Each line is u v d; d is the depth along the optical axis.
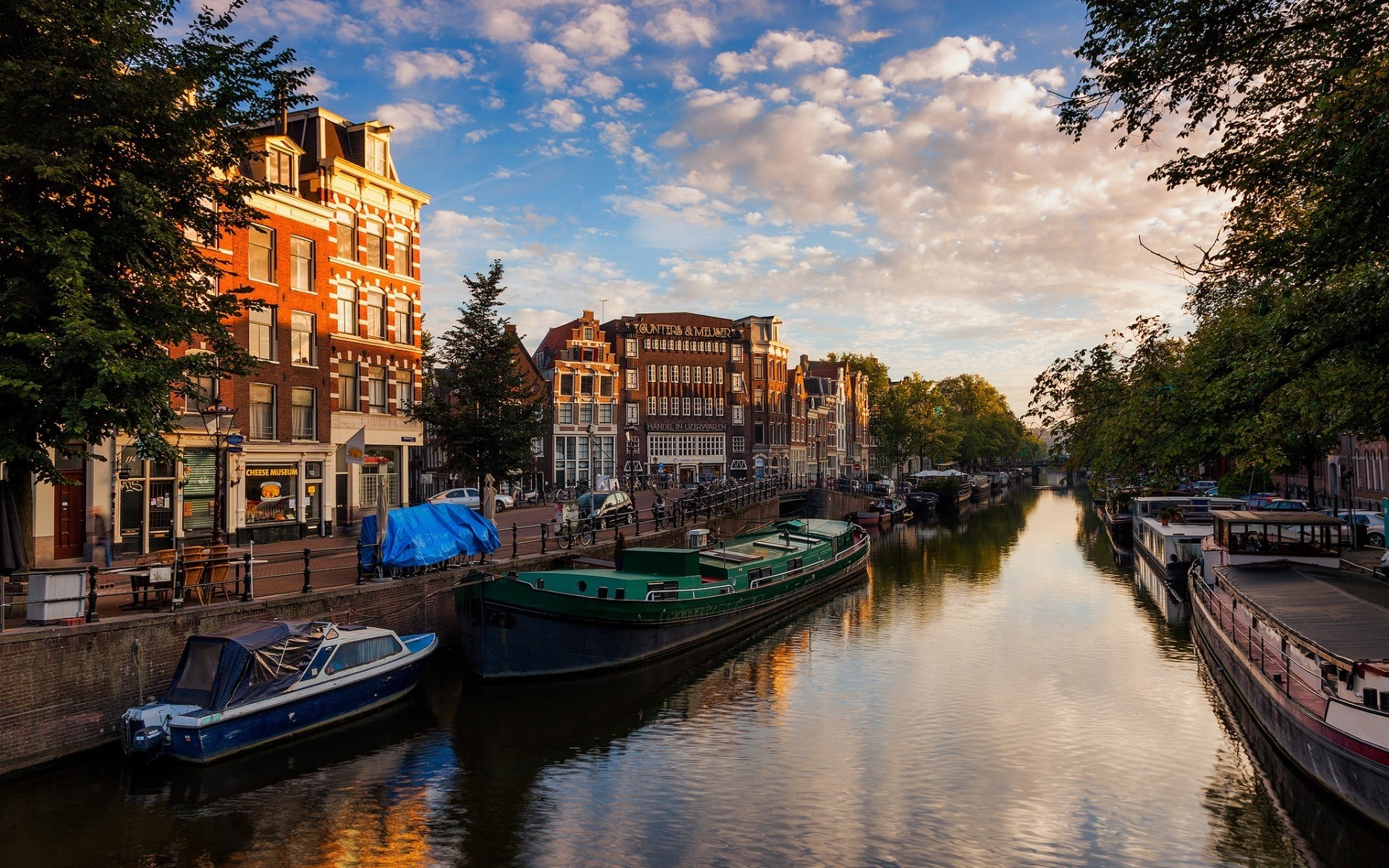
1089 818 12.83
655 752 15.48
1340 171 9.72
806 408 85.62
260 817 12.41
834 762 15.01
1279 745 14.48
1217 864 11.50
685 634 23.38
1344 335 11.00
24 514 14.72
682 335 72.00
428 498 45.97
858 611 28.92
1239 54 10.29
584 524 30.27
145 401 13.93
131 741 13.52
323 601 17.59
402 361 34.88
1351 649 14.16
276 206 28.77
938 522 65.06
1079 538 52.31
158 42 14.82
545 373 63.59
